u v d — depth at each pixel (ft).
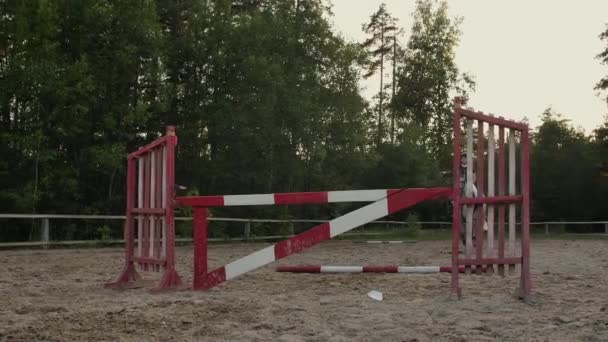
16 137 69.92
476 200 23.31
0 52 74.33
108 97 81.71
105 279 31.37
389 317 19.40
